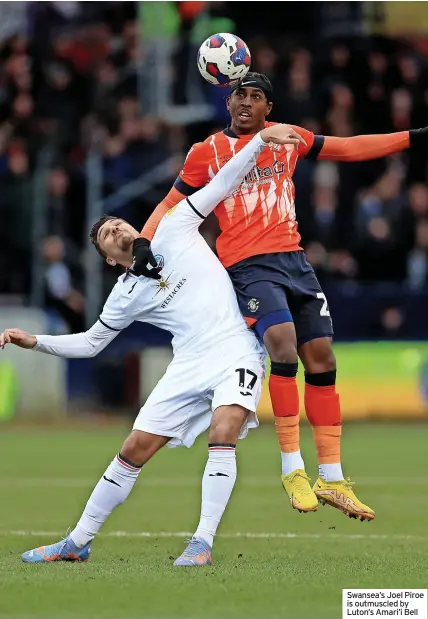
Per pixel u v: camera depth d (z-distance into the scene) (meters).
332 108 70.25
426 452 50.44
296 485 23.69
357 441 55.28
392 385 64.88
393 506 34.03
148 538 27.53
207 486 22.34
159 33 67.75
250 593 18.92
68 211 66.88
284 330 23.20
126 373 65.00
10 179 66.75
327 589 19.30
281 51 70.31
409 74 72.12
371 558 23.70
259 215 24.05
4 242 66.62
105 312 23.72
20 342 23.56
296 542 26.84
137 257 22.92
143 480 41.19
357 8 71.88
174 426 22.77
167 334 63.62
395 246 68.88
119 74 69.06
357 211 68.62
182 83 67.69
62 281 65.12
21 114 68.31
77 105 68.88
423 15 72.38
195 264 23.00
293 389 23.56
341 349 64.56
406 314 64.81
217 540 27.25
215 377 22.56
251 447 52.75
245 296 23.62
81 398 64.88
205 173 24.22
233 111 24.19
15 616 17.28
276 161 24.19
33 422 63.75
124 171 66.19
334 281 67.50
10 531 28.62
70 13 69.81
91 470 44.09
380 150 24.97
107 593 18.88
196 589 19.25
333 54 71.19
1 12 69.81
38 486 39.12
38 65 69.06
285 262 23.98
